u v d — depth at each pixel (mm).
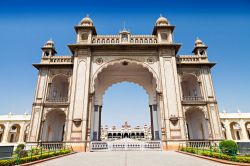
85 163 7992
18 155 8133
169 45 17781
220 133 15891
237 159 7605
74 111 15648
